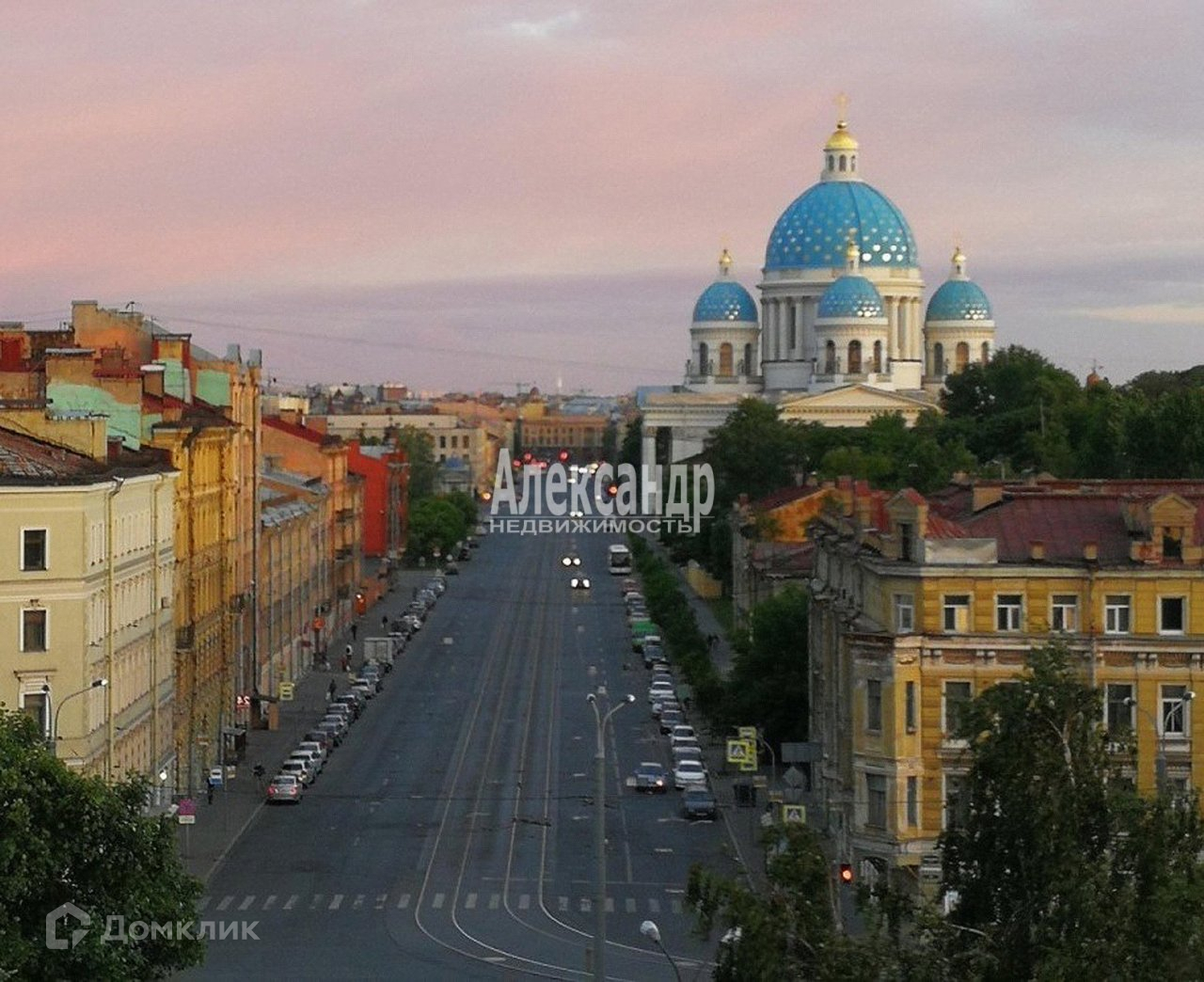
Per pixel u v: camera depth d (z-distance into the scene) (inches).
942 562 4426.7
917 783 4429.1
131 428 5969.5
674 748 6648.6
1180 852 2652.6
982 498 4744.1
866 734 4468.5
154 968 3132.4
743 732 5792.3
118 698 5103.3
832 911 2701.8
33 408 5132.9
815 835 2760.8
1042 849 2662.4
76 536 4675.2
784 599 6407.5
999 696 2760.8
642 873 5083.7
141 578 5398.6
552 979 4045.3
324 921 4552.2
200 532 6417.3
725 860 5191.9
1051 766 2704.2
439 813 5851.4
